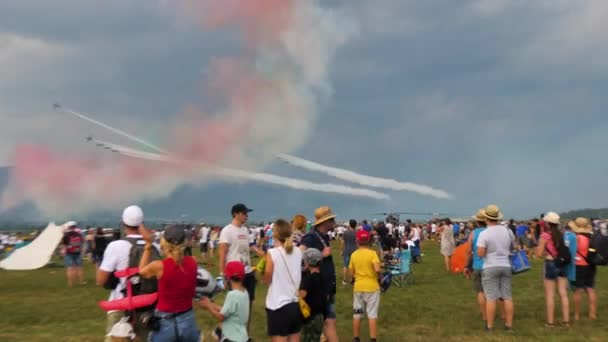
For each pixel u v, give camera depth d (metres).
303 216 10.09
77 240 20.84
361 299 10.20
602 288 17.72
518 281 19.72
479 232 12.15
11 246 35.81
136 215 6.99
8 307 15.39
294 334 7.61
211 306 7.35
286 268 7.60
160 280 6.14
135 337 6.53
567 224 12.65
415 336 10.95
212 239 31.67
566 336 10.65
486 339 10.55
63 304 15.96
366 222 28.39
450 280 20.14
